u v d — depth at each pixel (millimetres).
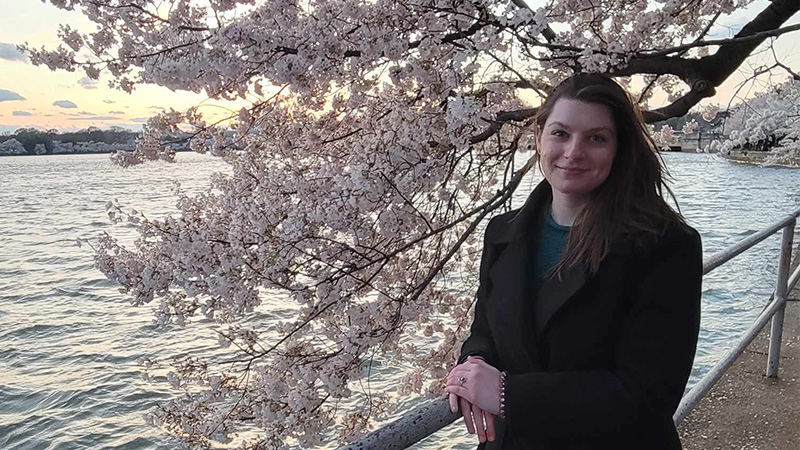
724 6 3062
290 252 2562
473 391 1389
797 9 2818
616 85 1534
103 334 13094
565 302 1438
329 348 2920
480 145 3570
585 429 1324
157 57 2510
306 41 2346
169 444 8523
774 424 3316
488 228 1840
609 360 1423
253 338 3031
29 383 10820
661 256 1386
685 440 3232
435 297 3486
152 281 2688
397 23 2486
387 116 3039
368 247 2742
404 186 2559
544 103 1688
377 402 3438
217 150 3090
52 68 2662
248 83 2623
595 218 1449
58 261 22047
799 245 9594
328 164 2922
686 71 2885
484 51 2473
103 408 9609
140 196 32531
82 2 2578
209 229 2738
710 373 2941
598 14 2867
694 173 41344
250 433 6730
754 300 11953
